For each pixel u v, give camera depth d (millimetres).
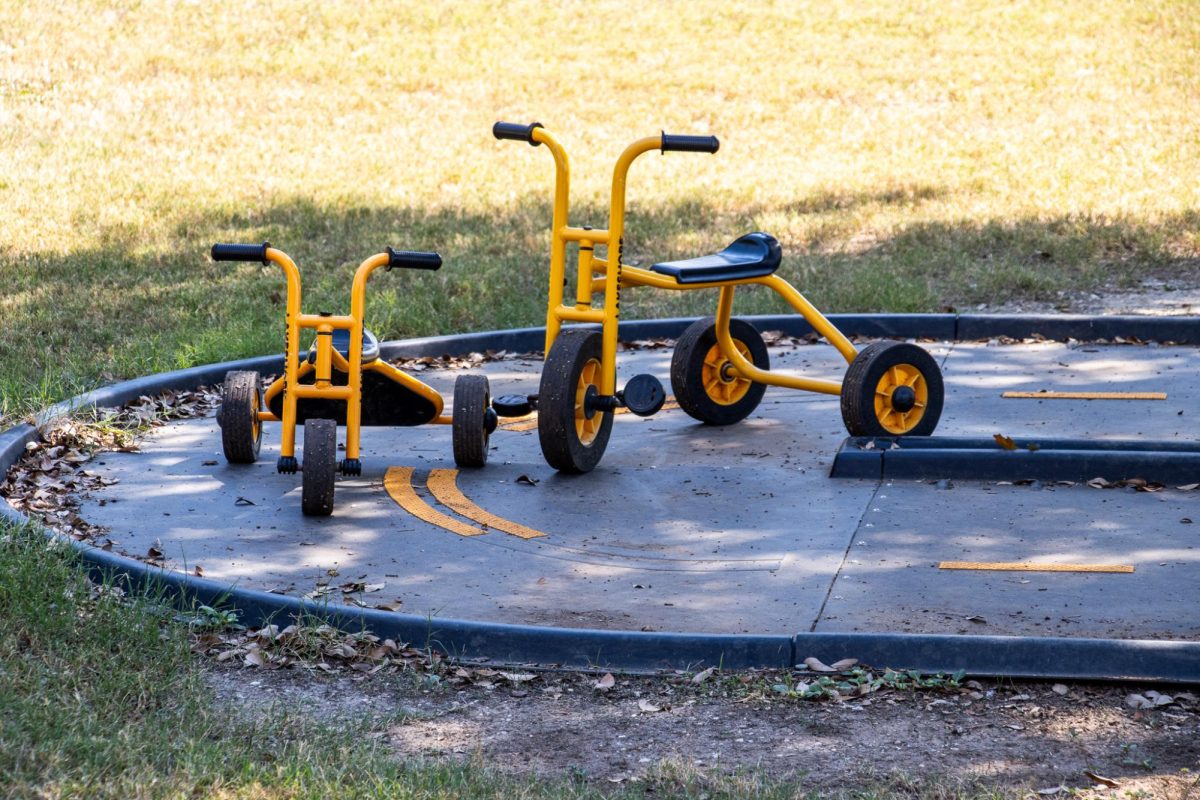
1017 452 8109
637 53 26672
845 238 15883
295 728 5020
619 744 5027
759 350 9859
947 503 7691
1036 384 10383
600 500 7883
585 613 6191
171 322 12375
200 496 7898
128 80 23625
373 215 16953
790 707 5289
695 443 9133
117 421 9391
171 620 5902
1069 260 14461
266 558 6883
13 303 12820
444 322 12500
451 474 8406
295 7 28094
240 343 11383
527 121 23000
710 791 4582
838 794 4574
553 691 5480
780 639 5652
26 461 8320
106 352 11391
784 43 27234
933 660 5516
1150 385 10242
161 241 15578
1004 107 23297
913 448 8430
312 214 16891
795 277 13898
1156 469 7941
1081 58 25641
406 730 5129
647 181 19234
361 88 24281
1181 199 17031
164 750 4660
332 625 5895
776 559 6863
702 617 6129
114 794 4301
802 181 19156
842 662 5539
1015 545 6984
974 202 17422
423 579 6621
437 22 27953
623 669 5656
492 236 15805
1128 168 19141
